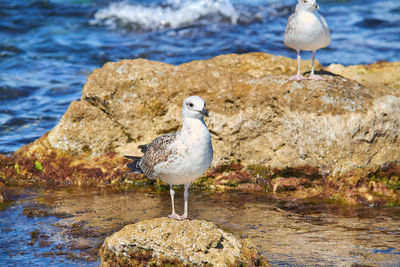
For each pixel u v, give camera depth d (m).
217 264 8.71
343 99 14.06
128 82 15.16
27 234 11.16
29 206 12.88
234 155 14.66
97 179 14.85
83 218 12.09
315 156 14.05
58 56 25.36
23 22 29.61
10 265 9.71
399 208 12.94
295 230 11.44
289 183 14.24
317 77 14.59
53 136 15.50
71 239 10.91
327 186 13.93
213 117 14.63
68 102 20.73
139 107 15.18
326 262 9.84
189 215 12.34
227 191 14.27
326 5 32.28
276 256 10.09
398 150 14.05
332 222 11.95
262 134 14.53
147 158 10.23
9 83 22.09
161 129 15.16
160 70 15.41
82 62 24.75
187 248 8.80
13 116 19.50
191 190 14.36
